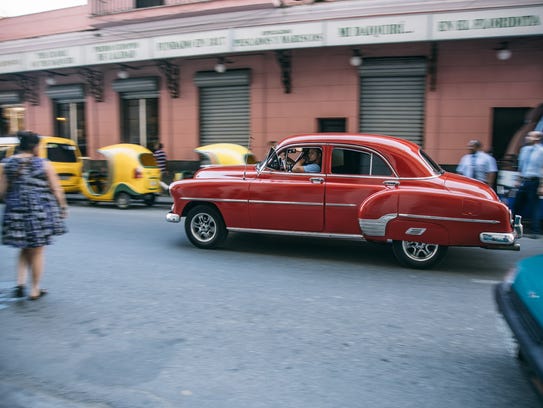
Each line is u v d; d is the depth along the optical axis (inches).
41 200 190.1
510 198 350.9
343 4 488.1
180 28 575.2
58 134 717.9
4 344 152.9
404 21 441.4
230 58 566.3
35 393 123.0
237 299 196.7
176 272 237.9
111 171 480.4
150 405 117.0
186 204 290.2
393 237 241.9
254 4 523.8
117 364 138.7
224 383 127.9
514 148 403.5
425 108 486.3
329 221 255.8
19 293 198.7
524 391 125.5
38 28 700.7
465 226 230.8
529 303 117.1
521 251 293.9
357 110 513.3
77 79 680.4
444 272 243.3
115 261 259.9
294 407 116.5
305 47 482.3
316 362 140.6
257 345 151.9
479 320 175.3
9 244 187.3
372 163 250.1
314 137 263.7
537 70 446.9
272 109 551.5
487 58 460.4
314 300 196.2
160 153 580.1
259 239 321.4
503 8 409.7
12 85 740.0
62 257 269.0
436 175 245.6
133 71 634.2
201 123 603.5
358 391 124.3
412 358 143.9
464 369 137.3
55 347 150.4
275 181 266.5
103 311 182.2
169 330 163.8
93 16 624.1
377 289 212.4
